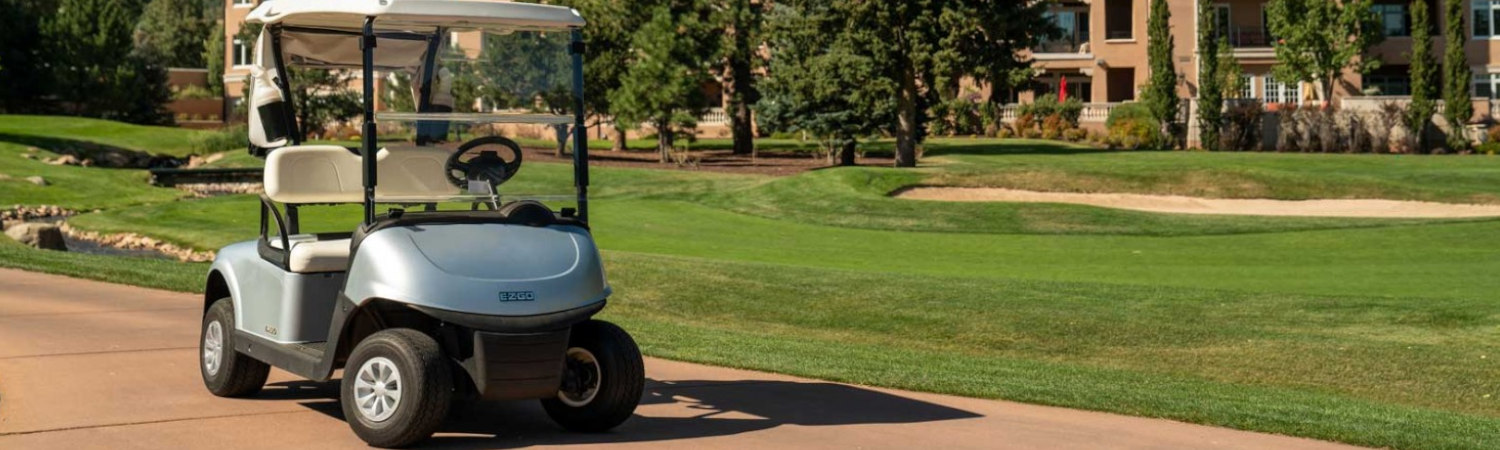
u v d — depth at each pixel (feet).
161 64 420.36
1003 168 170.50
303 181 38.70
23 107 316.40
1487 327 68.03
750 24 222.07
